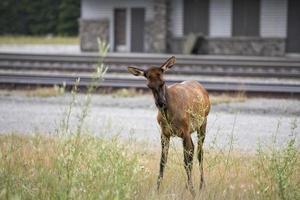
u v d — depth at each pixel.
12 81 60.25
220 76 67.69
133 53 104.56
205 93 28.30
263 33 100.56
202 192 24.72
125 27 107.56
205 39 101.44
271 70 71.31
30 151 29.95
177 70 68.88
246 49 100.44
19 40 155.12
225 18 102.25
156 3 103.44
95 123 43.09
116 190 19.20
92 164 21.48
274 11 99.94
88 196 20.02
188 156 25.72
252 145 36.25
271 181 23.45
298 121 45.09
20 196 20.12
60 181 20.34
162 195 23.95
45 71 72.31
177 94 26.06
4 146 31.34
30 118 45.28
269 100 53.50
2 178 21.98
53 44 141.75
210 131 40.31
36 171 24.33
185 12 104.38
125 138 37.66
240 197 24.05
